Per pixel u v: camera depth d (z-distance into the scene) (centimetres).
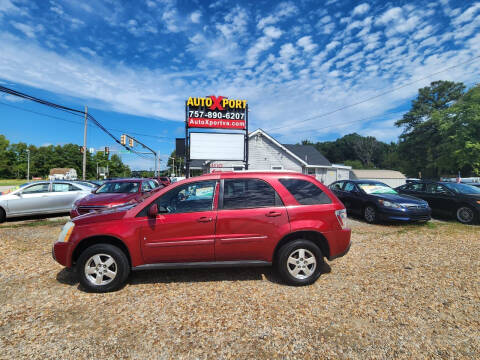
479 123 2458
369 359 216
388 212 745
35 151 9362
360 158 7631
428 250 512
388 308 297
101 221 346
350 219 868
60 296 329
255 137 2291
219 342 239
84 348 231
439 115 2981
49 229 732
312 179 387
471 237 615
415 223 788
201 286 357
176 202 357
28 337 246
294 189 373
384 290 342
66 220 878
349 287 352
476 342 236
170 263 349
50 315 285
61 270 415
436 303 307
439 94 4597
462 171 3002
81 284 338
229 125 1448
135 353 225
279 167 2320
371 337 245
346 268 421
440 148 3306
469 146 2466
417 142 4403
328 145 8212
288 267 354
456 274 392
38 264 441
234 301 315
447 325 263
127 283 368
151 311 294
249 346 234
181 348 231
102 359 217
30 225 790
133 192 859
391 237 620
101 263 340
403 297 323
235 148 1451
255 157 2284
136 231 341
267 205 360
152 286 358
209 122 1438
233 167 2273
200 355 222
